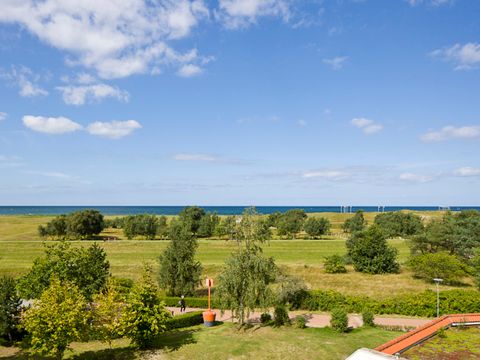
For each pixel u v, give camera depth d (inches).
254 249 1206.9
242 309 1190.9
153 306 1029.2
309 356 953.5
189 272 1754.4
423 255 2096.5
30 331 877.8
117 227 5477.4
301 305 1497.3
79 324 906.1
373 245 2285.9
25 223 5349.4
